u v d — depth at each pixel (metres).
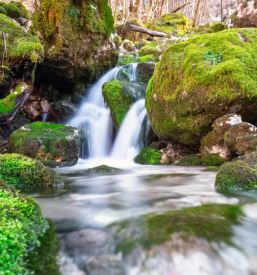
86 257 1.74
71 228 2.24
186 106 6.05
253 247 1.85
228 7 25.55
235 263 1.68
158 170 5.86
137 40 19.70
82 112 10.59
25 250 1.74
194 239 1.91
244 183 3.53
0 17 7.12
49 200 3.19
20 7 8.80
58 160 6.66
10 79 7.08
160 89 6.94
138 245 1.86
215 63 5.69
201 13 22.50
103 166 5.81
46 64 9.34
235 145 5.18
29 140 6.47
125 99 8.91
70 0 8.77
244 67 5.34
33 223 2.11
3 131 8.70
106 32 9.96
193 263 1.67
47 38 8.84
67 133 6.99
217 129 5.57
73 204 2.99
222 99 5.33
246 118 5.78
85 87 11.12
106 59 10.57
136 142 8.35
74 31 9.08
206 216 2.38
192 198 3.16
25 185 4.02
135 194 3.48
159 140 7.94
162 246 1.83
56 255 1.76
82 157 9.59
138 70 10.60
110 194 3.50
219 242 1.88
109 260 1.71
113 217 2.49
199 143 6.68
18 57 6.83
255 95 5.17
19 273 1.50
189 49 6.38
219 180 3.75
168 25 20.39
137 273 1.60
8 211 2.02
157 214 2.50
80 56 9.65
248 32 6.12
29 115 10.09
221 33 6.19
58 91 11.30
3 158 4.11
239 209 2.66
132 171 5.78
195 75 5.82
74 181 4.58
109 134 9.45
